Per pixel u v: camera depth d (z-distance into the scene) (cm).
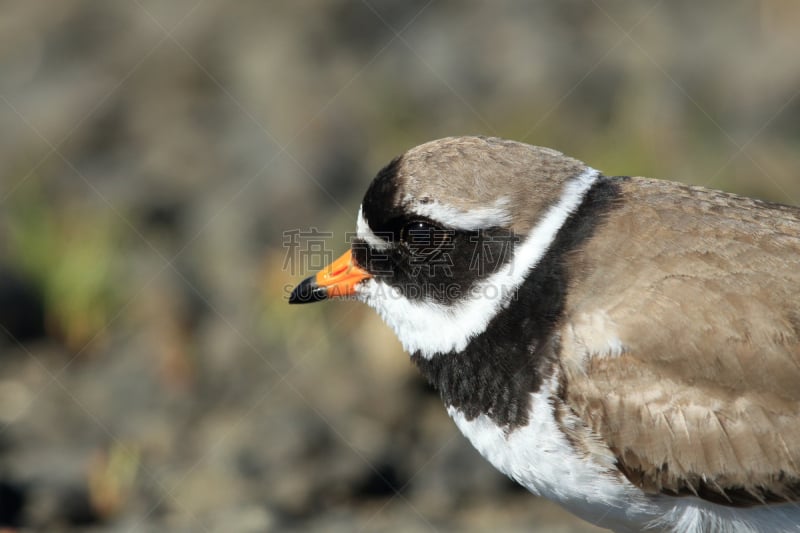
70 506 1264
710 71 1806
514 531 1205
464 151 888
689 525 872
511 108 1761
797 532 847
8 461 1334
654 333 828
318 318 1488
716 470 827
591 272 848
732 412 821
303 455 1316
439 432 1352
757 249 834
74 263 1597
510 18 1917
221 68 1914
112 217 1712
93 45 2011
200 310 1563
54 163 1812
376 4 1948
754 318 818
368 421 1366
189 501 1270
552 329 848
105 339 1561
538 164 882
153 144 1822
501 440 871
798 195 1606
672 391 827
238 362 1477
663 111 1709
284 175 1697
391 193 888
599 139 1686
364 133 1756
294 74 1852
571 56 1833
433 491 1288
